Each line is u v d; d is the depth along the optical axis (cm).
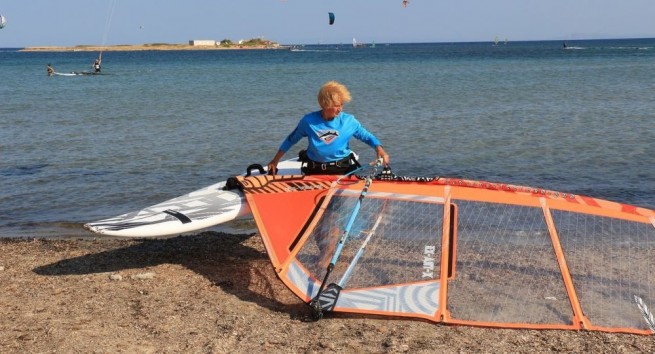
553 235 554
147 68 6531
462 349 460
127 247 754
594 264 536
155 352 455
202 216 600
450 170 1236
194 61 9056
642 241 550
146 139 1634
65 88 3541
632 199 1012
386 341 471
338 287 516
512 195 588
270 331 492
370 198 586
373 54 12794
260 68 6256
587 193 1051
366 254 558
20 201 1027
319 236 568
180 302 554
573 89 2991
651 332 483
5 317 518
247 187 606
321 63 7600
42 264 677
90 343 467
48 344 465
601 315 498
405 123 1870
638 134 1608
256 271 646
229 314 527
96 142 1592
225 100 2680
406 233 568
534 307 507
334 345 466
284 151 625
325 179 613
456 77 4216
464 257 547
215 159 1368
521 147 1461
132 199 1040
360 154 1398
